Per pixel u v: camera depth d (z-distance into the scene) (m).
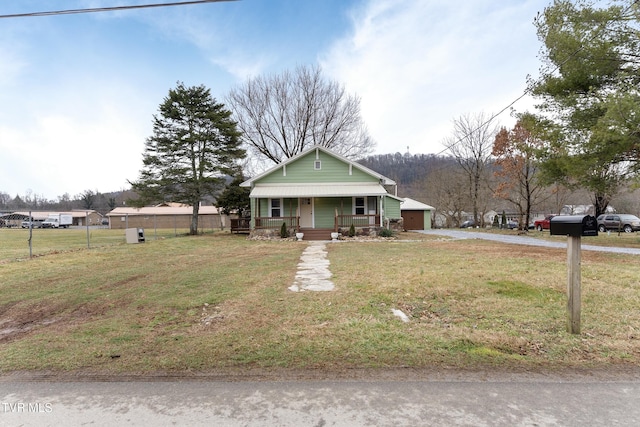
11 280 6.92
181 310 4.55
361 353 2.93
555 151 11.96
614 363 2.69
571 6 10.57
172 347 3.16
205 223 44.88
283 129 26.95
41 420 1.98
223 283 6.29
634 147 10.26
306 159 18.88
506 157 22.42
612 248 11.66
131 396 2.25
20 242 17.92
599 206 22.50
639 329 3.46
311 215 18.47
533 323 3.71
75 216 59.69
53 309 4.79
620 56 10.15
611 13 9.79
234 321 3.97
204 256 10.59
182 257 10.41
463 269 7.15
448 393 2.23
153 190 20.44
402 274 6.71
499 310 4.23
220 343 3.23
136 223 44.97
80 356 2.97
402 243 14.35
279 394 2.25
